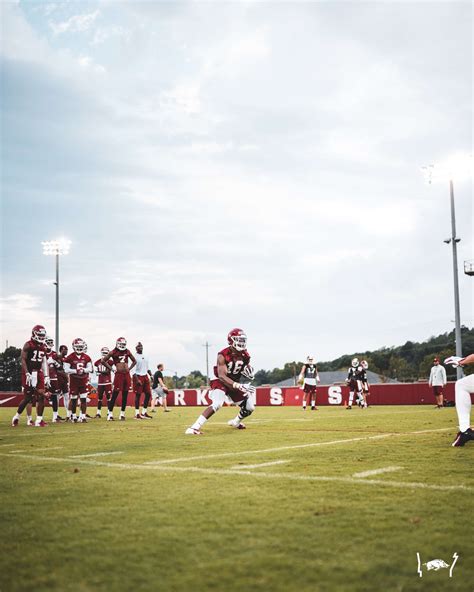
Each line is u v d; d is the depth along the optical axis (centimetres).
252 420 1518
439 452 735
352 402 2372
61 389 1686
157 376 2166
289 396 3053
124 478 566
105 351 1838
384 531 372
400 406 2605
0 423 1551
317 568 310
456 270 2967
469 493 479
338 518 403
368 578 296
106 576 303
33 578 303
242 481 539
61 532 380
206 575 302
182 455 743
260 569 309
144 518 410
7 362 6931
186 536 367
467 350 8219
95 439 994
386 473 578
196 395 3095
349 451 758
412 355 9325
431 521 394
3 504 461
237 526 386
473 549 338
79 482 549
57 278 3222
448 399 2808
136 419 1689
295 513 417
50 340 1622
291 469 608
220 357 1093
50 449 840
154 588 287
